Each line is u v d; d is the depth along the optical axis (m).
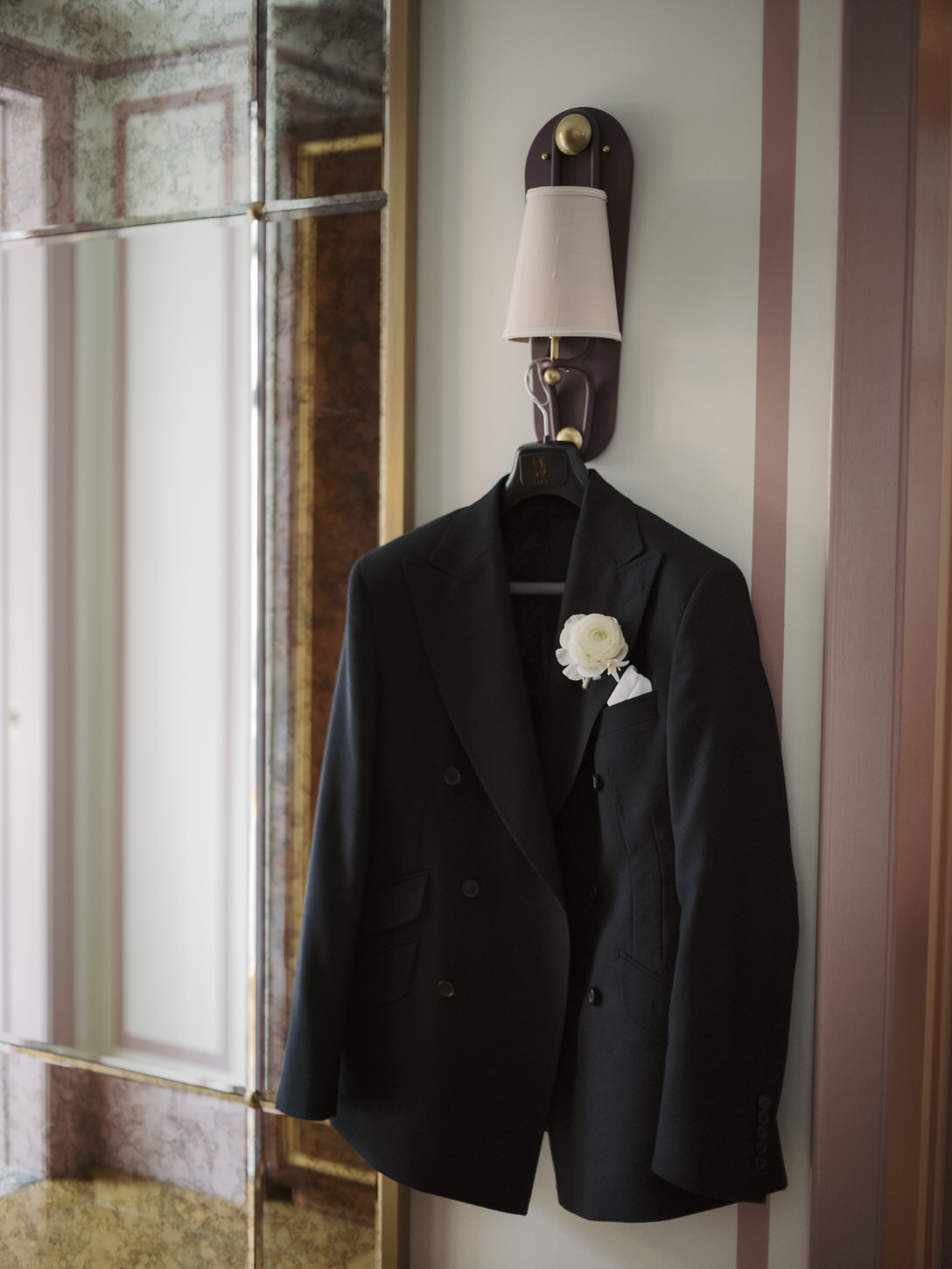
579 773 1.35
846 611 1.33
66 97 1.75
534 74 1.46
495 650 1.32
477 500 1.47
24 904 1.90
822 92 1.34
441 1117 1.32
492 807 1.35
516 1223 1.51
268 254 1.62
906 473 1.30
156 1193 1.78
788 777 1.39
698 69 1.38
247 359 1.68
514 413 1.50
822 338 1.35
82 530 1.83
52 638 1.87
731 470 1.40
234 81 1.63
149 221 1.71
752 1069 1.18
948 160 1.31
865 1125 1.34
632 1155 1.22
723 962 1.17
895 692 1.31
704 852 1.18
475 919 1.34
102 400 1.80
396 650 1.38
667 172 1.40
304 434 1.62
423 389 1.55
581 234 1.30
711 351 1.40
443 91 1.51
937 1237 1.43
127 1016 1.83
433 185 1.52
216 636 1.75
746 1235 1.40
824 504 1.36
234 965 1.75
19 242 1.82
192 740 1.78
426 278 1.54
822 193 1.34
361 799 1.34
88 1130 1.83
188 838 1.79
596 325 1.29
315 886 1.35
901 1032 1.34
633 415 1.43
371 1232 1.61
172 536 1.77
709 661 1.22
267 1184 1.68
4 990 1.90
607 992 1.29
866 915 1.33
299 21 1.58
